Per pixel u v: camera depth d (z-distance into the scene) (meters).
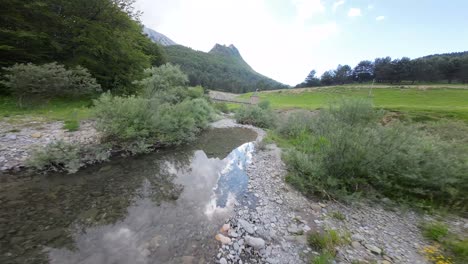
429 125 10.36
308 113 16.41
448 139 8.16
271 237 4.00
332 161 6.40
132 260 3.20
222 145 10.91
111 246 3.46
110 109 7.32
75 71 11.76
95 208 4.50
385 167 5.93
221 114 23.25
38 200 4.53
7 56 11.31
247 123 18.98
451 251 3.80
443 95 44.28
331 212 5.02
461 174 5.44
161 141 8.91
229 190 5.98
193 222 4.31
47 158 5.58
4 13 11.19
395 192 5.83
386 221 4.81
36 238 3.48
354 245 3.84
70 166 5.80
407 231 4.46
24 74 8.90
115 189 5.39
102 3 15.59
